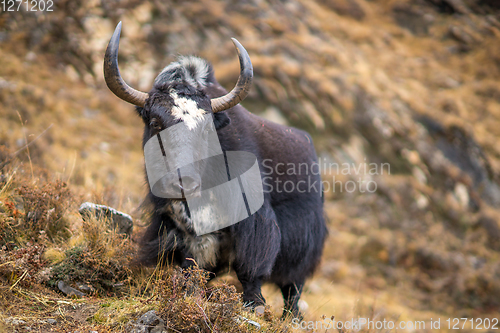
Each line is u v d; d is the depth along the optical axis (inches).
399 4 2918.3
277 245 476.7
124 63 1855.3
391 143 1814.7
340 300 1022.4
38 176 623.5
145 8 2095.2
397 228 1501.0
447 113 2021.4
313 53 2166.6
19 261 401.1
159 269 468.1
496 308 1225.4
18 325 341.7
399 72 2290.8
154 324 362.3
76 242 478.9
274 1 2433.6
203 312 363.6
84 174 901.8
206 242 452.8
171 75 444.5
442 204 1643.7
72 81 1724.9
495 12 2908.5
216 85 494.3
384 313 996.6
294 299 559.8
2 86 1425.9
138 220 588.4
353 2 2864.2
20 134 1172.5
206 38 2084.2
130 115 1668.3
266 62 1951.3
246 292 469.4
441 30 2760.8
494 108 2158.0
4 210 485.7
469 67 2463.1
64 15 1936.5
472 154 1865.2
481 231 1567.4
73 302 395.5
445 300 1226.6
